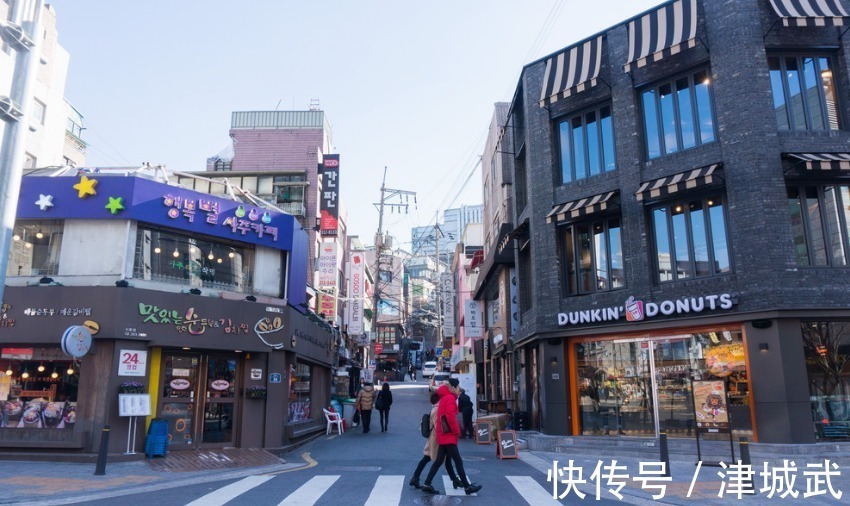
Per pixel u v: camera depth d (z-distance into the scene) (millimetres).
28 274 14102
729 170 15477
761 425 14141
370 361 34188
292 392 17859
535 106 20500
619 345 17438
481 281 32156
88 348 12727
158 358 14312
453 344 52750
